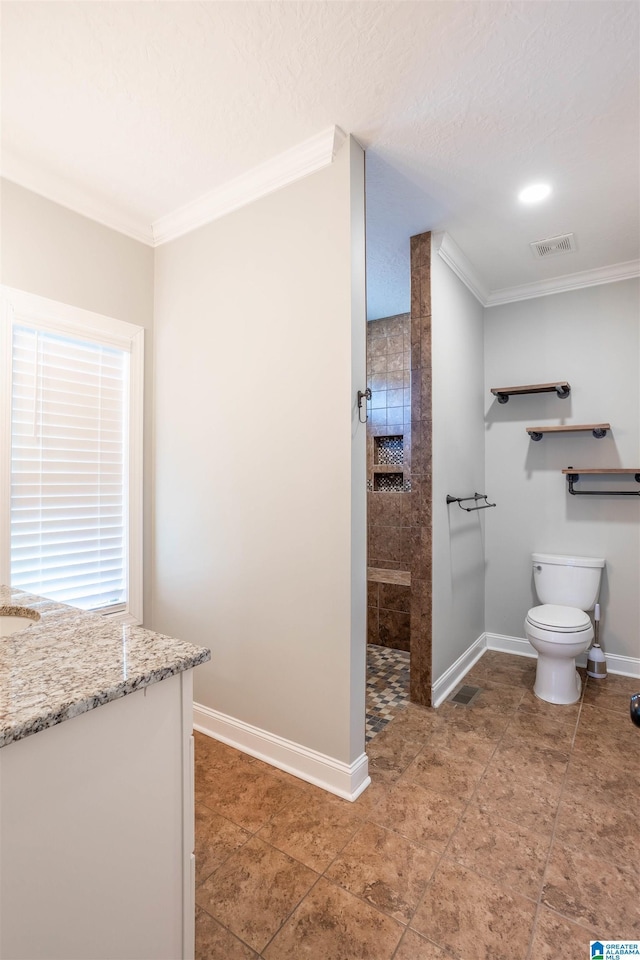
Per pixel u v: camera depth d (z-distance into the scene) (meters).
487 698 2.73
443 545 2.75
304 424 1.99
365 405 1.97
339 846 1.60
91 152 1.97
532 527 3.40
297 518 2.02
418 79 1.58
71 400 2.28
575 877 1.48
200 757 2.14
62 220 2.22
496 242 2.73
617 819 1.74
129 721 0.91
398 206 2.36
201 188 2.23
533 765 2.07
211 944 1.26
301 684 2.00
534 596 3.40
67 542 2.26
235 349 2.25
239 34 1.41
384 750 2.19
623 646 3.10
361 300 1.94
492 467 3.54
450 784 1.94
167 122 1.79
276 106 1.71
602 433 3.14
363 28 1.39
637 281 3.06
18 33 1.42
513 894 1.42
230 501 2.26
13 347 2.06
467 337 3.17
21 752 0.75
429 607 2.60
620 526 3.12
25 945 0.76
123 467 2.50
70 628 1.19
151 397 2.62
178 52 1.48
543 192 2.25
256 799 1.85
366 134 1.86
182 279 2.49
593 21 1.37
